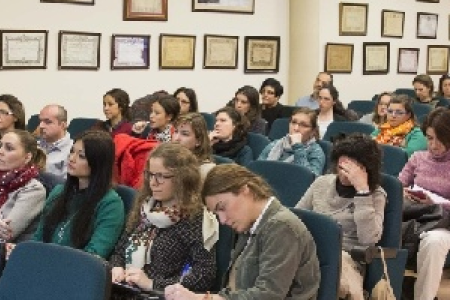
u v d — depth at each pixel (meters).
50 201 3.38
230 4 7.87
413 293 3.77
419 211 3.76
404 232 3.68
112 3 6.91
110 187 3.27
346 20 8.89
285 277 2.47
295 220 2.56
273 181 4.09
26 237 3.54
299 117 4.94
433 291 3.70
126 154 4.47
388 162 4.66
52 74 6.59
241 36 8.03
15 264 2.43
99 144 3.22
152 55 7.28
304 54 8.50
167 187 2.96
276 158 4.94
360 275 3.17
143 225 3.06
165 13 7.32
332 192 3.42
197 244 2.91
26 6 6.38
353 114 7.03
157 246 2.97
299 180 4.01
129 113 6.09
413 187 4.11
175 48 7.44
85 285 2.24
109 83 6.98
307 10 8.44
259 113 6.32
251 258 2.55
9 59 6.31
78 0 6.68
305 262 2.56
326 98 6.77
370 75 9.35
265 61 8.30
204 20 7.66
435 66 10.23
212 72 7.80
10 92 6.35
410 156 4.67
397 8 9.55
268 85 6.97
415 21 9.85
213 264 2.88
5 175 3.57
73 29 6.68
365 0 9.09
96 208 3.20
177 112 5.30
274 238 2.50
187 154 3.00
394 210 3.40
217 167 2.57
